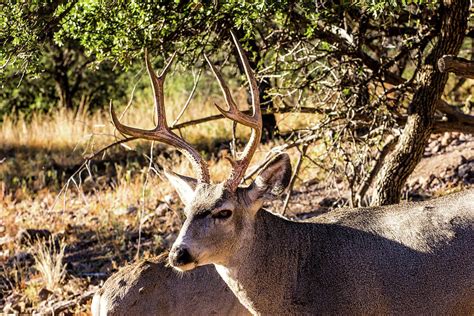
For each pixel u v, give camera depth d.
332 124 13.61
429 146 18.91
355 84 13.68
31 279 14.65
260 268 8.97
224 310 9.74
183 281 9.74
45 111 32.44
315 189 17.42
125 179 21.41
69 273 14.84
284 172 8.84
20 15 11.73
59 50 30.97
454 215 9.12
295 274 9.10
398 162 12.58
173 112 27.02
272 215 9.21
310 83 13.59
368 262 9.05
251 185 8.91
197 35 12.56
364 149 13.38
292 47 14.19
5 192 22.86
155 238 15.77
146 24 11.68
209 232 8.59
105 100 32.59
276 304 9.05
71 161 24.88
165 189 19.33
